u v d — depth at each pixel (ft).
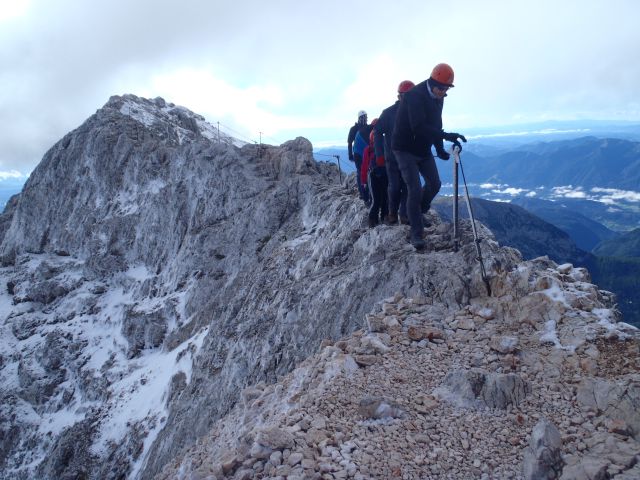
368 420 22.58
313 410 23.53
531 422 21.45
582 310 28.14
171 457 52.11
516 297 30.27
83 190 155.02
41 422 103.71
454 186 34.24
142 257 126.31
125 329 105.09
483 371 24.30
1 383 114.83
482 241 33.83
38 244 161.07
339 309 38.65
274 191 90.48
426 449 20.59
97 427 82.23
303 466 19.61
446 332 29.27
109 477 70.49
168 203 121.08
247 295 63.87
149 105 178.50
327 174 103.24
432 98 32.45
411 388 24.70
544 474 18.34
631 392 20.93
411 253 36.88
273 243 81.51
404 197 41.01
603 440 19.27
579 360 24.47
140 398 83.66
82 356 110.73
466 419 22.18
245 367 48.42
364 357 27.27
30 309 136.56
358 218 48.93
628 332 25.43
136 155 142.10
